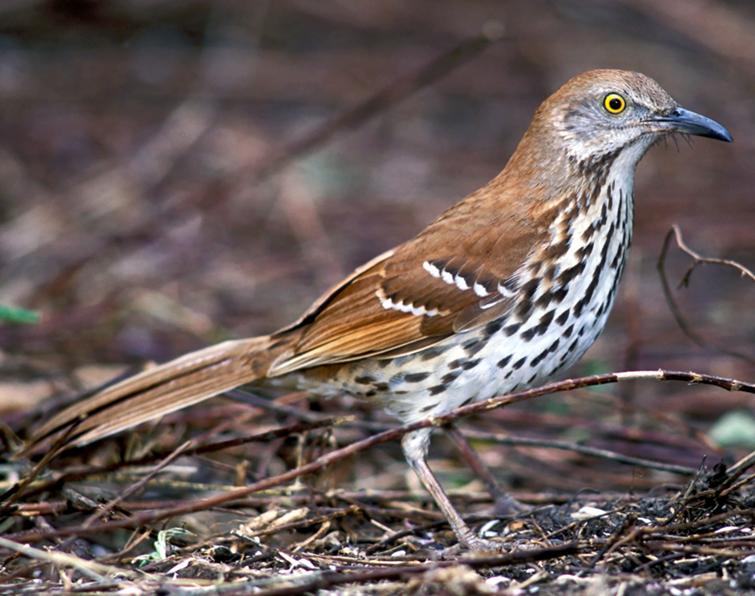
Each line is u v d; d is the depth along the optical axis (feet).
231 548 25.84
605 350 42.78
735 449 35.32
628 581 21.97
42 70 65.77
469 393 28.45
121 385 29.89
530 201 28.73
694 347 42.83
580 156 28.84
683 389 40.63
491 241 28.22
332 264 49.34
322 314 29.45
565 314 28.02
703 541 23.49
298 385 30.12
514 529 27.55
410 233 51.90
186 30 69.62
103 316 43.91
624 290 47.98
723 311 45.70
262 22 70.64
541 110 29.43
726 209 52.85
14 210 53.06
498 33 51.06
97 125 61.00
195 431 34.81
